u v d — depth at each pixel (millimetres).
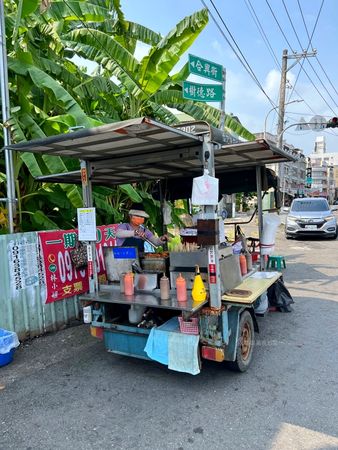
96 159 4012
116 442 2645
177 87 9594
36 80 5449
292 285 7555
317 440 2617
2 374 3779
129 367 3889
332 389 3336
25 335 4641
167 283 3508
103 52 7703
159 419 2912
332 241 14258
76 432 2773
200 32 7523
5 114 5195
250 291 3721
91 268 3980
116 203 8148
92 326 3920
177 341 3301
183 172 5293
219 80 6121
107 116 8406
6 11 6586
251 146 3932
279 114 17875
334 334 4742
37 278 4793
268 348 4324
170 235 6965
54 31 7133
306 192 57344
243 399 3189
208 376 3645
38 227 6340
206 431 2746
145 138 3174
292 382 3484
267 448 2541
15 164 5699
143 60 7758
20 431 2803
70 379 3637
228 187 5738
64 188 5715
